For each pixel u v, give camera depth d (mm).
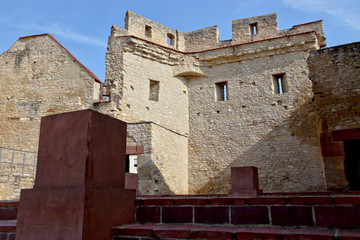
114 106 15203
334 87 12266
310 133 15344
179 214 4051
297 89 16219
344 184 11055
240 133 16719
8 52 17391
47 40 17250
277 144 15852
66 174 3559
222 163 16625
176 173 15688
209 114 17625
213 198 3939
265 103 16641
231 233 3195
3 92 16750
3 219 4977
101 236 3510
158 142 14188
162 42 19750
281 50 16953
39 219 3535
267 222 3607
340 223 3285
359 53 12227
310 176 14781
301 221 3457
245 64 17625
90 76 15953
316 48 16453
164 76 17562
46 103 16141
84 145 3521
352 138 11383
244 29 19594
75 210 3332
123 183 4145
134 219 4227
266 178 15578
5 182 11180
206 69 18281
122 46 16297
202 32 20406
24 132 15922
